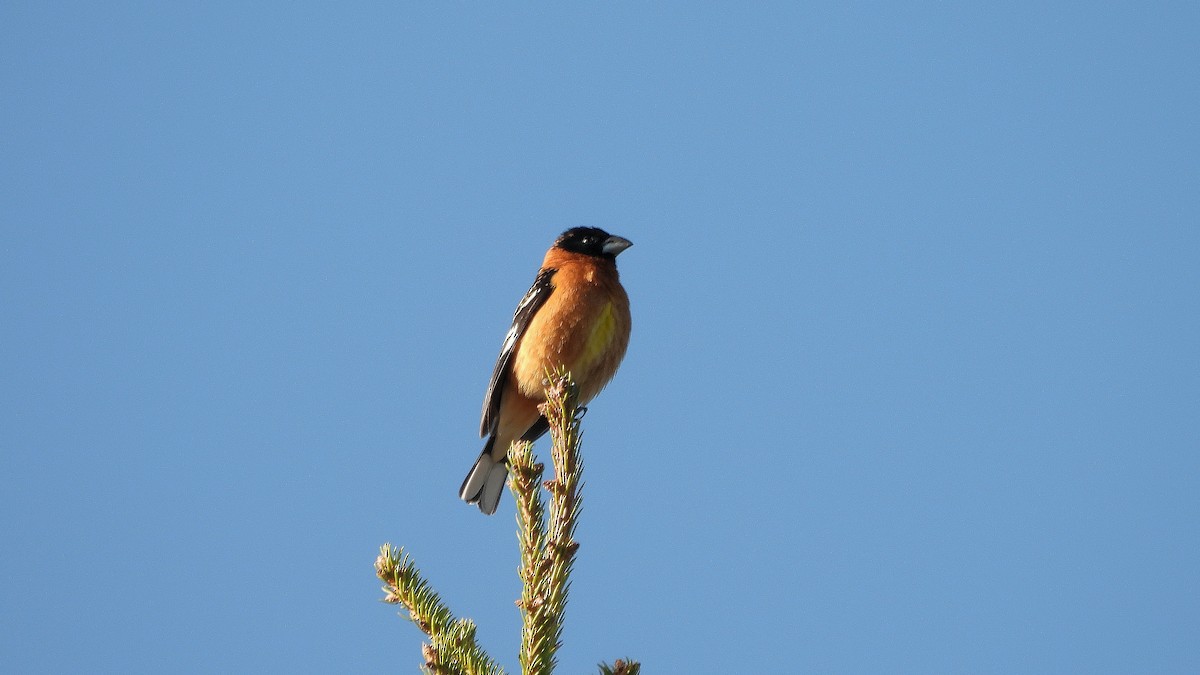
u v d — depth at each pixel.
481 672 6.35
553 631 6.62
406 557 6.76
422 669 6.36
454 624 6.52
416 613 6.58
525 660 6.45
